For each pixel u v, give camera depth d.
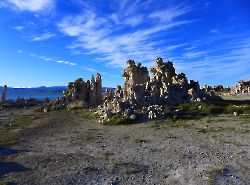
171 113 52.06
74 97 88.75
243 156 27.22
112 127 48.50
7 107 105.50
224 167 24.75
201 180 22.38
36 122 60.09
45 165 27.80
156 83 64.38
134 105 57.03
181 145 32.62
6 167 27.72
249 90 103.00
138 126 47.00
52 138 41.69
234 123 42.97
